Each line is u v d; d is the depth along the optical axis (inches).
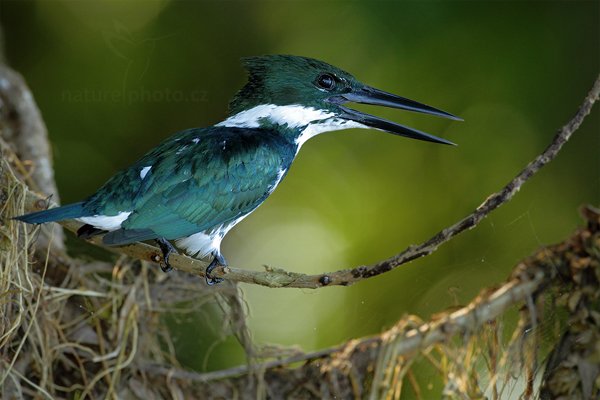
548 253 289.7
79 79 511.5
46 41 515.8
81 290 339.0
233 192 311.1
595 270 275.7
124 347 329.4
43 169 400.5
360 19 493.4
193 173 303.3
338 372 328.8
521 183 262.5
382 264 261.0
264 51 509.7
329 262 481.1
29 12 518.0
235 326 351.9
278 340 464.4
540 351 309.6
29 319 317.7
